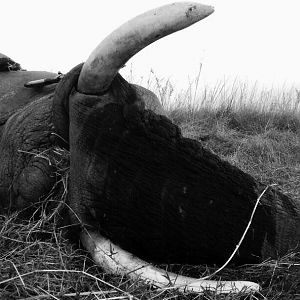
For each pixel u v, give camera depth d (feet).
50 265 8.26
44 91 10.21
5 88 10.54
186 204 7.54
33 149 9.00
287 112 27.45
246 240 8.09
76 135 7.39
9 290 7.57
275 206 8.35
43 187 8.79
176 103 27.07
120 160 7.30
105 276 8.01
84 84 7.19
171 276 7.70
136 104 7.22
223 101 27.73
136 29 6.66
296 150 22.02
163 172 7.38
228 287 7.66
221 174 7.68
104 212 7.59
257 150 21.11
